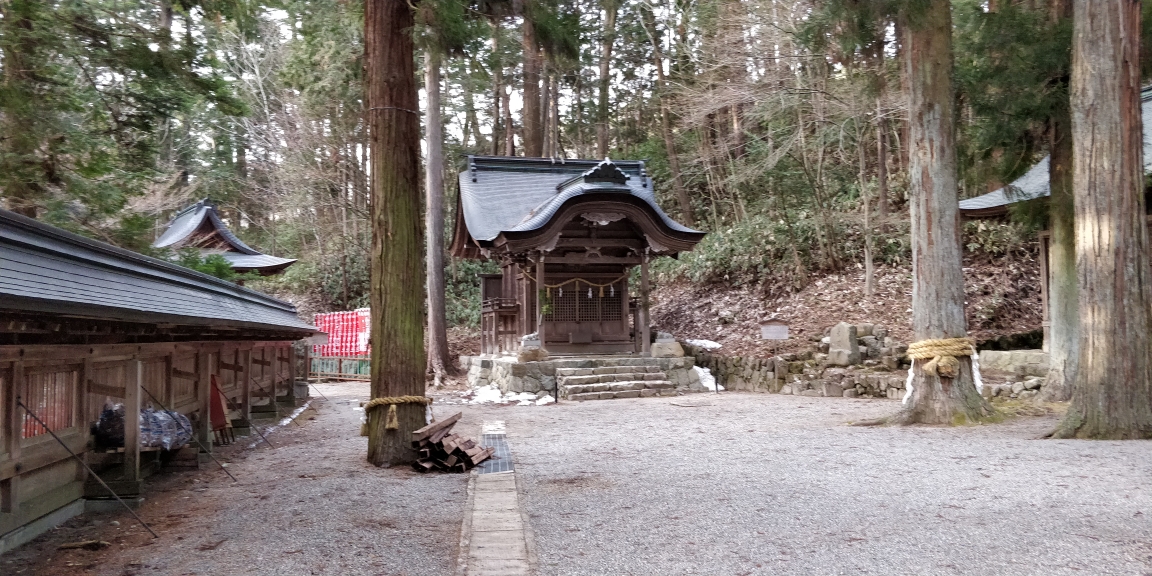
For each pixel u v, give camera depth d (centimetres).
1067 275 1105
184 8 1045
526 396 1458
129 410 563
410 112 790
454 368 2022
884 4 830
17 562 418
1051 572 370
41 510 485
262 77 2488
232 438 924
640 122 2817
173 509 551
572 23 907
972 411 927
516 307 1745
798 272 1872
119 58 959
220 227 2108
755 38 1593
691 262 2223
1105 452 689
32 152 926
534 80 2191
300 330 1114
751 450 775
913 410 947
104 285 450
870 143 1972
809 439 838
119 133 1073
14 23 865
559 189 1695
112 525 503
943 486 568
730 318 1900
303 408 1360
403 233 778
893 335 1508
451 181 2675
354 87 2175
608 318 1748
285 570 398
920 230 952
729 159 2073
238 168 3219
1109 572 366
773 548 423
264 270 2105
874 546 421
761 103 1623
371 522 506
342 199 2514
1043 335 1341
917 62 941
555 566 400
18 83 875
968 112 1365
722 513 507
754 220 2109
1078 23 822
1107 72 799
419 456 754
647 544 438
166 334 596
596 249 1667
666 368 1617
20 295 313
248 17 1084
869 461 685
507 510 534
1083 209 817
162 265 618
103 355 549
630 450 809
